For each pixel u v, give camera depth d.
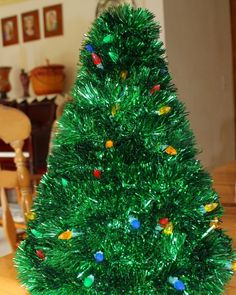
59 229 0.74
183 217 0.72
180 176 0.72
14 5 5.74
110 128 0.74
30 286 0.79
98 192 0.72
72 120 0.76
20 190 1.93
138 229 0.71
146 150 0.73
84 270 0.72
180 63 3.91
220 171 2.21
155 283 0.72
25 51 5.75
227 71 4.90
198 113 4.25
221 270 0.74
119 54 0.75
